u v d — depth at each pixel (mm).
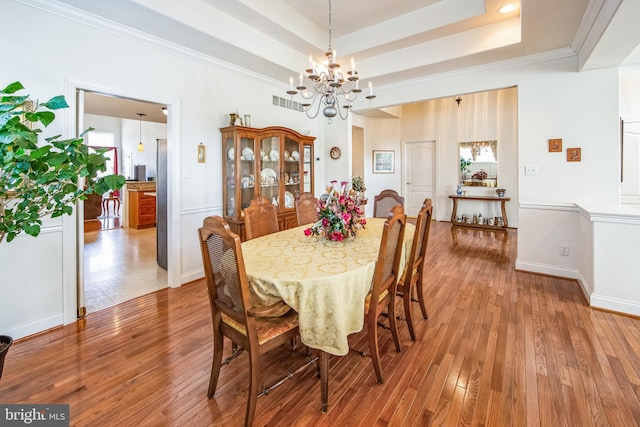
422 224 2375
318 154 5383
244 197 3797
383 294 1981
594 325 2443
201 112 3541
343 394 1733
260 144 3941
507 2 2947
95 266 4148
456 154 7285
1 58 2186
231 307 1592
